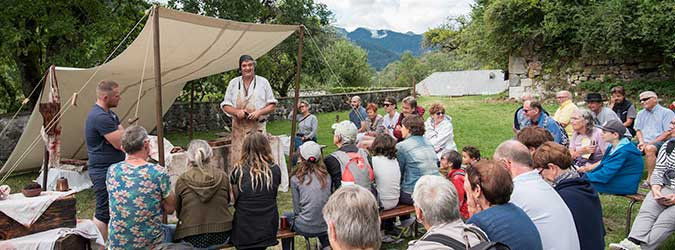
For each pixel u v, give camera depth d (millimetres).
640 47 13359
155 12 3930
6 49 8922
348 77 35562
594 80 14992
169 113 12812
